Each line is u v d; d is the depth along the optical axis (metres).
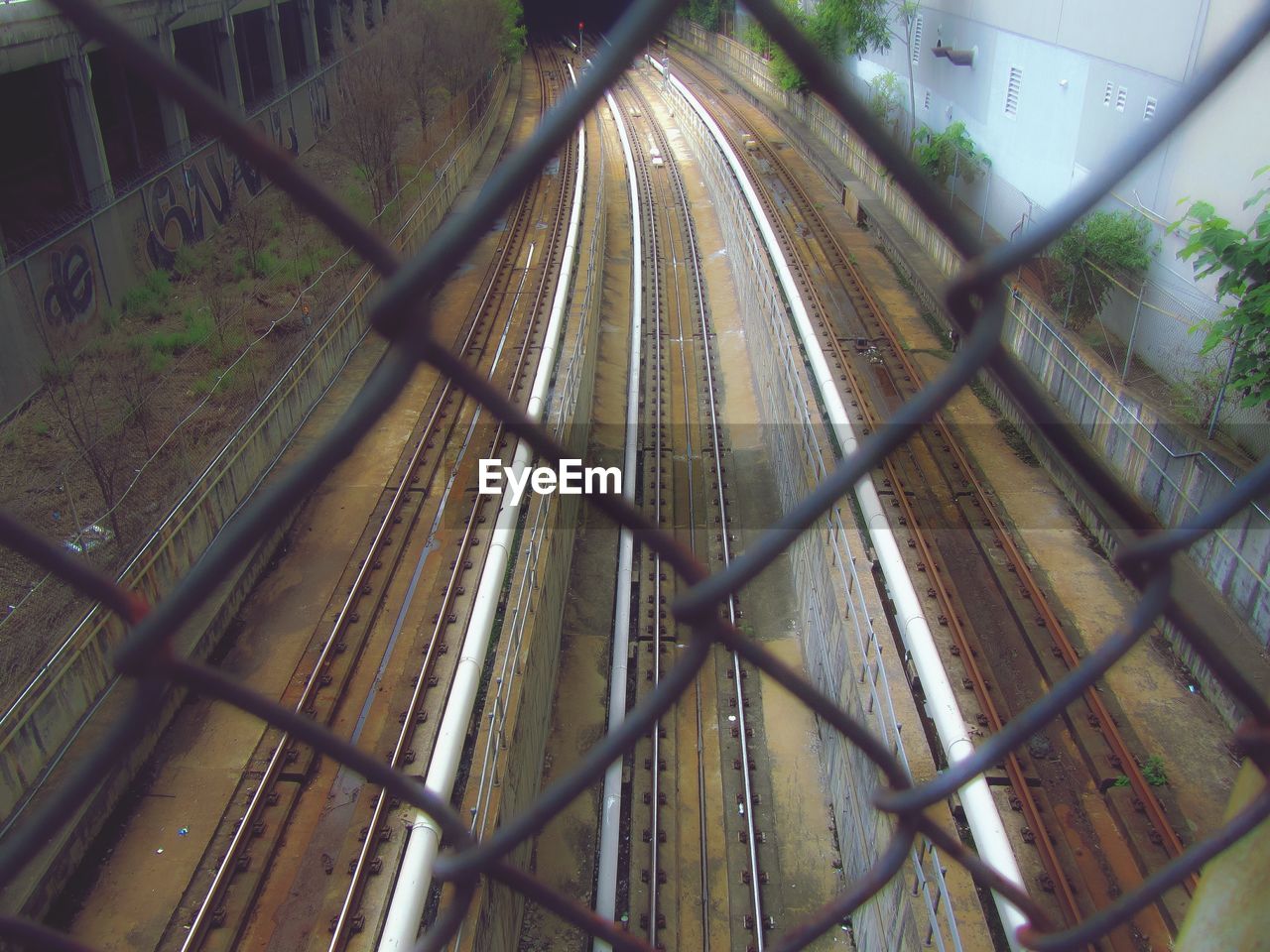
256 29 35.22
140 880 9.91
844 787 11.70
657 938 10.88
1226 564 11.98
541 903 2.58
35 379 17.05
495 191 1.53
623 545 16.78
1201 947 2.32
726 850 11.91
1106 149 17.81
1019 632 12.50
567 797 2.37
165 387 17.16
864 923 10.50
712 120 39.09
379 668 12.43
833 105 1.61
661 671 14.32
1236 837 2.21
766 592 16.30
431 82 33.88
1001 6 22.47
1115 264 16.14
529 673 12.19
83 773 1.78
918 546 13.80
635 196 34.97
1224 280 12.29
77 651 10.66
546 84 51.62
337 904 9.24
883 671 11.05
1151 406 13.85
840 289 23.30
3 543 1.56
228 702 1.97
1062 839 9.79
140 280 21.19
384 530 14.74
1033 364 17.70
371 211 25.14
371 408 1.69
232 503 14.38
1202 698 11.39
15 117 25.27
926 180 1.71
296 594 13.76
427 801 2.41
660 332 25.73
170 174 22.89
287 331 19.58
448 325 22.38
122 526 13.01
